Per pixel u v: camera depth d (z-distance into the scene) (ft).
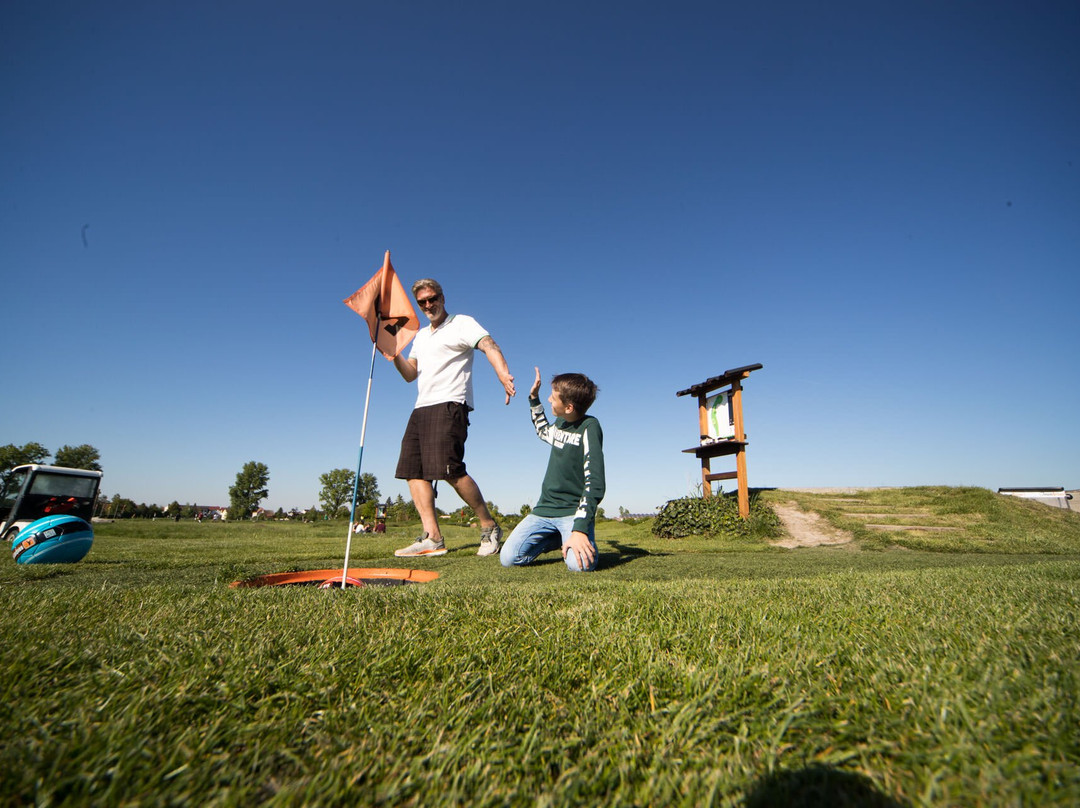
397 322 12.96
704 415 32.01
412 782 2.59
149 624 5.48
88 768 2.60
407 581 12.23
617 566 13.46
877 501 31.42
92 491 31.71
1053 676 3.46
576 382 13.00
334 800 2.44
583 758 2.90
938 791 2.35
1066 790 2.29
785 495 31.76
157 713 3.24
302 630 5.29
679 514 28.45
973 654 4.08
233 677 3.89
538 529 13.33
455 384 16.08
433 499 16.65
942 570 10.94
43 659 4.08
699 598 7.18
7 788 2.38
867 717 3.18
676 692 3.79
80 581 10.50
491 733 3.16
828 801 2.39
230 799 2.36
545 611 6.41
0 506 31.53
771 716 3.28
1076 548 20.63
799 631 5.15
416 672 4.17
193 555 17.16
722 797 2.49
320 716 3.40
